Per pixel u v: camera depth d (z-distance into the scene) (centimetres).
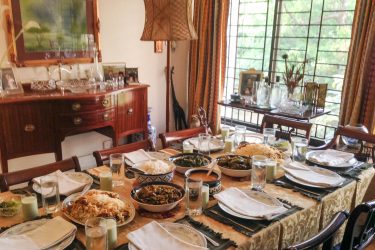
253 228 122
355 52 283
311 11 329
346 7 305
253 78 335
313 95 299
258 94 326
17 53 284
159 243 108
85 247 109
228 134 226
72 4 309
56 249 107
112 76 329
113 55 352
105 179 150
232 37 401
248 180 166
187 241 112
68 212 126
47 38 299
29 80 297
